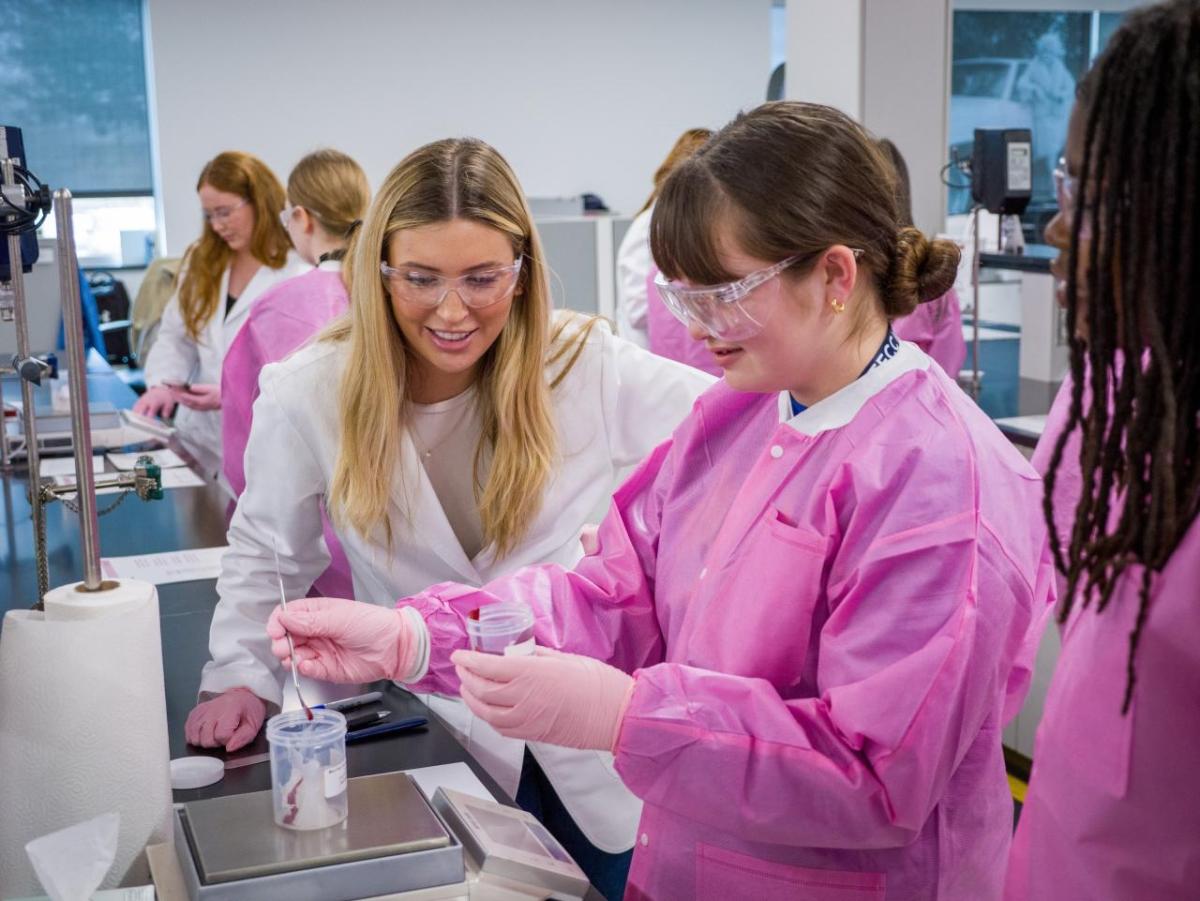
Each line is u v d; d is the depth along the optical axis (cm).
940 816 114
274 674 166
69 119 855
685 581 133
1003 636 104
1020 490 112
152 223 888
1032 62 1123
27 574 234
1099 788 93
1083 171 86
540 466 170
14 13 832
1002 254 377
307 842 107
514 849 115
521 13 935
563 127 965
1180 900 90
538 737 114
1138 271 83
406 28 905
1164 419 82
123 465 332
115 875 111
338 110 897
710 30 989
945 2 414
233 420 295
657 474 145
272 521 172
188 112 859
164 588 222
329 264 296
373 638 138
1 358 417
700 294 108
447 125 930
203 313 396
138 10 860
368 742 149
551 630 137
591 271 630
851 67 411
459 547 174
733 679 111
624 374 180
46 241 447
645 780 112
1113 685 91
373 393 161
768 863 117
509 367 167
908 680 101
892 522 106
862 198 108
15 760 109
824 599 114
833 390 117
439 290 150
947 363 366
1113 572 89
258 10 863
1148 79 81
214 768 141
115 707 110
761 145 107
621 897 174
